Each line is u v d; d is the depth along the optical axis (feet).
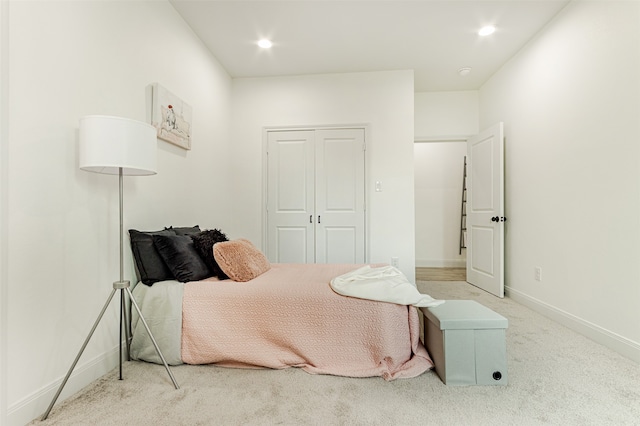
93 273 5.56
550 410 4.55
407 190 11.75
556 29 8.59
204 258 6.98
